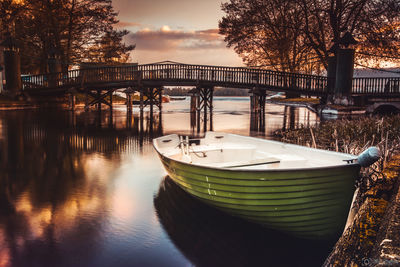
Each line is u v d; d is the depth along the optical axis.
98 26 32.19
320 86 21.58
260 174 3.95
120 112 26.09
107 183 6.75
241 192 4.23
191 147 6.67
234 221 4.81
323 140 8.71
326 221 4.10
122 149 10.61
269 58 28.97
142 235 4.33
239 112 27.38
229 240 4.23
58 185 6.61
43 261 3.65
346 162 4.51
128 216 4.96
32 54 30.53
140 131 14.92
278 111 25.97
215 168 4.28
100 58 33.06
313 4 24.86
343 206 4.03
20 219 4.82
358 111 19.47
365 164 3.72
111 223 4.69
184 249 3.96
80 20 32.03
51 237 4.24
